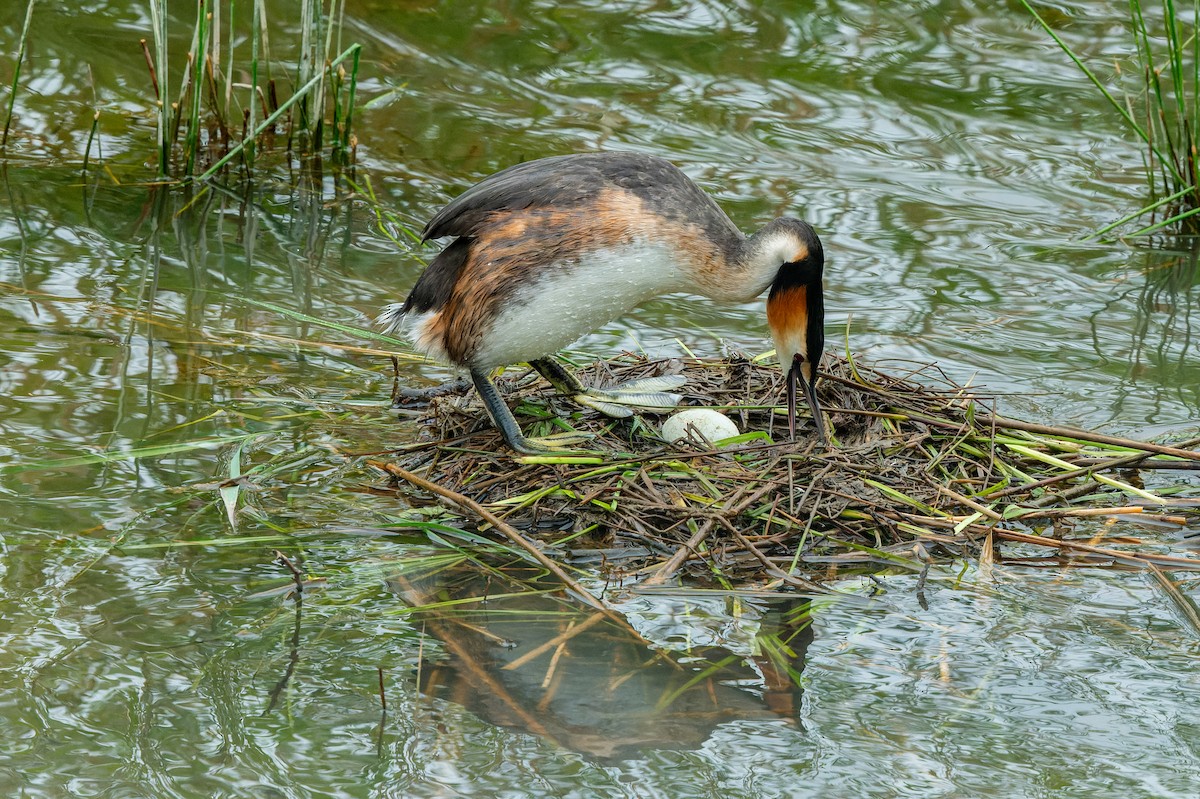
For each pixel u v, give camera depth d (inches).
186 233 581.0
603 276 390.3
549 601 350.6
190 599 341.4
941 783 279.1
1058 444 425.1
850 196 623.5
